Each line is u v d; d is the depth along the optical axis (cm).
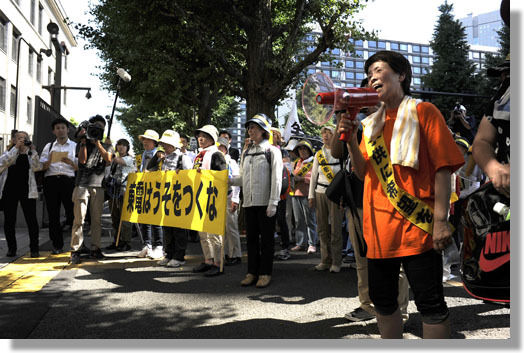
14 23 2556
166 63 1586
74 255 606
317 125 212
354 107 205
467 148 507
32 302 392
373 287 215
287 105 1515
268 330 321
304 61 1405
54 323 337
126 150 745
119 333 314
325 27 1400
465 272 182
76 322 340
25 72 2773
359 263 347
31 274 517
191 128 2336
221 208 499
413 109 198
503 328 320
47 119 1086
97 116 627
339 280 502
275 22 1934
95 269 563
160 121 3002
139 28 1552
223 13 1467
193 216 535
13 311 364
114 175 714
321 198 557
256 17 1407
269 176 479
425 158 196
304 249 779
